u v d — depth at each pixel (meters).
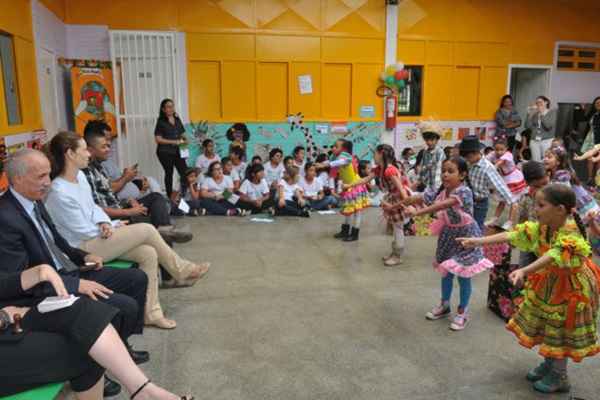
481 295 3.96
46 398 1.87
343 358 2.97
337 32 8.37
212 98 8.06
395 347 3.12
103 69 7.16
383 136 8.90
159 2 7.59
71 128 7.35
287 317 3.55
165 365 2.88
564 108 9.78
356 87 8.62
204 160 7.65
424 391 2.63
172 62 7.72
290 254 5.05
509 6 9.12
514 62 9.36
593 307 2.47
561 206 2.43
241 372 2.81
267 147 8.39
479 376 2.78
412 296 3.96
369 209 7.39
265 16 8.04
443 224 3.39
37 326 1.95
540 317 2.55
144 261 3.29
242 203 6.95
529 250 2.67
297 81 8.34
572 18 9.52
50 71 6.23
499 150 5.82
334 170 7.05
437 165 5.17
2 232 2.16
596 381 2.73
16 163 2.24
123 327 2.49
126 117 7.68
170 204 6.71
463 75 9.14
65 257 2.65
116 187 4.41
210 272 4.48
